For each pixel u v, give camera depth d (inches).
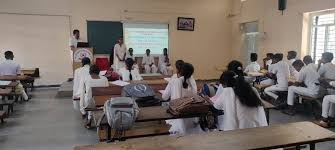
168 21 366.6
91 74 156.9
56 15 326.0
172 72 347.6
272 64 234.4
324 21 251.6
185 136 78.0
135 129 132.3
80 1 332.2
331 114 168.4
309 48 267.0
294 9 272.7
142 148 69.4
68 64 335.0
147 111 110.9
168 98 128.3
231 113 102.5
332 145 136.6
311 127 86.0
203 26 382.6
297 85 203.0
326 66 191.0
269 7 309.1
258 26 331.3
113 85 158.9
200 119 117.0
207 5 381.1
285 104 213.5
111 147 70.0
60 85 314.0
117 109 97.1
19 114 196.5
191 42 380.5
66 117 189.0
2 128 164.4
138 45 357.7
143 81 180.5
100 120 101.7
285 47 287.0
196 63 386.0
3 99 215.9
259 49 333.4
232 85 104.3
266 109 127.4
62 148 133.7
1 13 309.4
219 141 74.1
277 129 84.1
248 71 261.1
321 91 184.5
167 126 137.2
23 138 147.4
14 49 317.4
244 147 70.2
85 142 141.7
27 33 319.0
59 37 329.7
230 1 388.2
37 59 325.4
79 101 178.1
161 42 366.6
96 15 339.3
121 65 319.9
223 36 393.1
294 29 273.7
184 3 371.2
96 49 342.6
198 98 111.1
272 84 235.1
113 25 346.0
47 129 162.9
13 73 233.6
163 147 70.0
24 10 315.6
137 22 354.3
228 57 399.9
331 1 231.3
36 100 245.3
